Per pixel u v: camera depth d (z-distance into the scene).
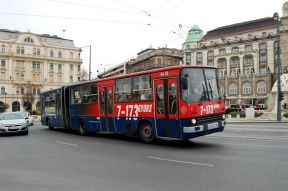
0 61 84.81
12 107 86.06
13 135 19.23
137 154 10.91
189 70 12.12
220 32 89.25
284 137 14.63
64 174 8.00
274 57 76.94
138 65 97.62
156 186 6.64
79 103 18.75
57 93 22.05
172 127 12.27
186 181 6.98
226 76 82.38
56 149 12.57
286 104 37.25
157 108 12.98
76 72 96.88
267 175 7.23
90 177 7.61
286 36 74.94
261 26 80.75
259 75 76.50
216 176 7.32
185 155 10.38
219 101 12.80
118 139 15.97
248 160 9.03
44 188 6.73
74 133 20.39
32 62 89.44
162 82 12.74
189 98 11.80
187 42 93.50
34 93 89.25
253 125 24.97
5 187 6.88
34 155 11.12
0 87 84.56
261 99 76.31
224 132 18.12
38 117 51.34
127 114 14.66
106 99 16.12
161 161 9.45
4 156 11.02
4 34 86.12
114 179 7.35
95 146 13.36
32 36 89.12
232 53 83.94
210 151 11.03
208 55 89.44
